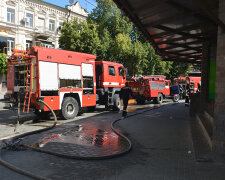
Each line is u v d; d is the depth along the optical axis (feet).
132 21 22.47
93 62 37.91
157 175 10.99
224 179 10.36
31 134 21.31
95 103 38.37
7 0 92.73
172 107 50.42
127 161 13.35
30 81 28.60
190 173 11.18
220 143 13.56
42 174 11.37
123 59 103.50
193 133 20.18
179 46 35.12
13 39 96.22
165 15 22.08
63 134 21.26
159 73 112.27
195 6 18.78
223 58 13.56
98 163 13.04
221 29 13.73
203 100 30.71
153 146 16.76
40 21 107.04
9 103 30.63
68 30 85.51
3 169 12.35
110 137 19.99
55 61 30.81
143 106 55.47
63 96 31.91
